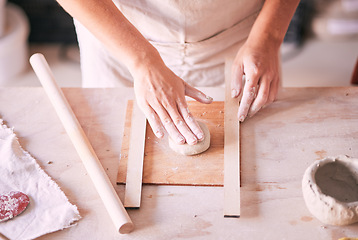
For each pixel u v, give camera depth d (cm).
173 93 112
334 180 99
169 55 145
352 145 109
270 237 94
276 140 112
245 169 106
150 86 112
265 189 102
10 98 126
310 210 95
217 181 104
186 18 131
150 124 112
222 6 130
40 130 118
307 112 118
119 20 115
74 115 117
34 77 264
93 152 109
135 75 114
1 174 105
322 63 270
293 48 278
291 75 264
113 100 125
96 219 98
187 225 97
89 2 113
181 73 151
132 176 105
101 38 116
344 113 117
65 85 261
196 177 105
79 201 102
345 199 96
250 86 118
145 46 115
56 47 285
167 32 136
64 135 116
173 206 100
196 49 142
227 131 113
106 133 117
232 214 96
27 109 123
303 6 265
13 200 99
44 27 283
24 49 263
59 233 96
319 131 113
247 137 113
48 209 99
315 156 108
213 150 110
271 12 128
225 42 143
